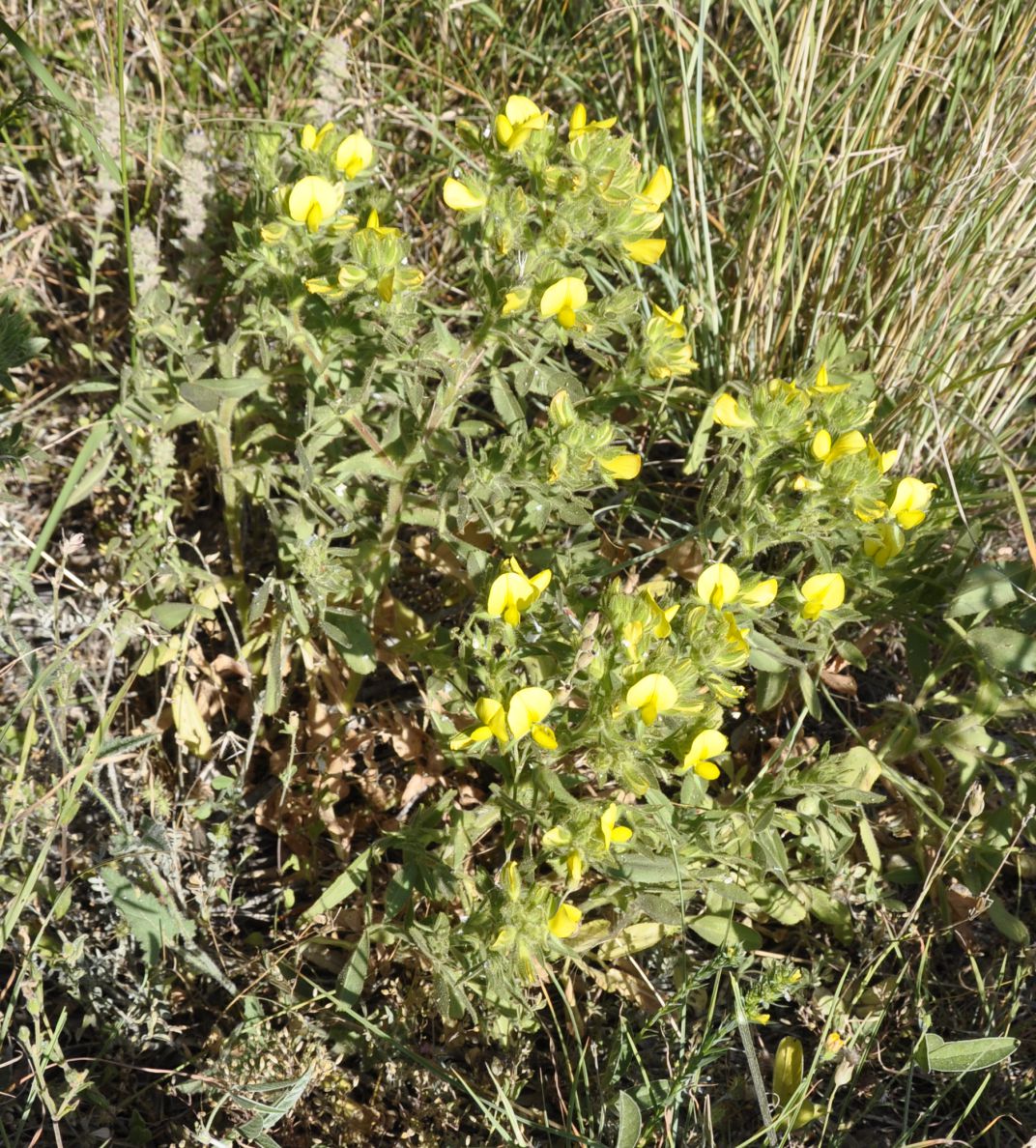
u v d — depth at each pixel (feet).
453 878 1.18
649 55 1.63
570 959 1.18
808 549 1.34
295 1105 1.12
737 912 1.29
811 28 1.45
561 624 1.23
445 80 1.71
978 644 1.34
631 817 1.13
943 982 1.31
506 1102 1.05
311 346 1.25
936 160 1.54
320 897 1.25
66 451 1.63
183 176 1.45
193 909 1.26
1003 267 1.52
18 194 1.73
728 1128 1.15
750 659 1.30
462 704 1.28
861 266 1.60
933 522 1.38
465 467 1.21
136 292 1.47
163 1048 1.17
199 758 1.37
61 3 1.70
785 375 1.63
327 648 1.38
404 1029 1.16
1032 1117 1.17
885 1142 1.17
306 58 1.76
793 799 1.33
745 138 1.72
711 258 1.58
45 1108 1.09
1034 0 1.43
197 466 1.55
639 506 1.59
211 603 1.41
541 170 1.14
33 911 1.18
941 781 1.38
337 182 1.20
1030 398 1.70
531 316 1.23
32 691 1.11
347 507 1.29
